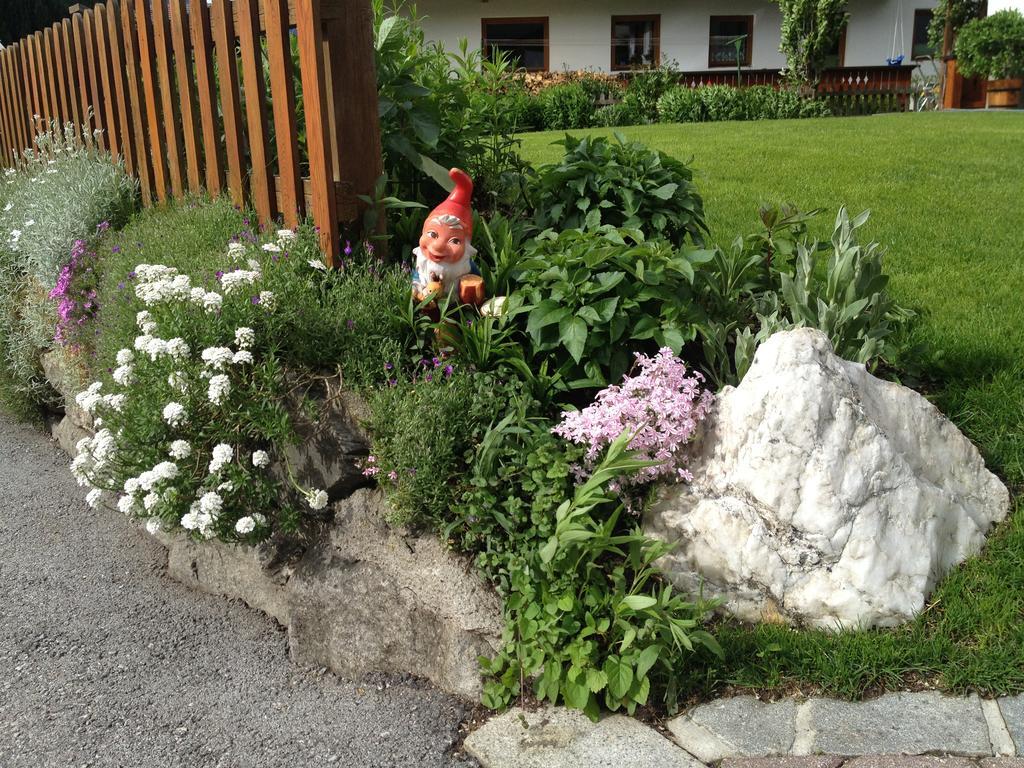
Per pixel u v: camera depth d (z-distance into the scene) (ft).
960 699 7.99
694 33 66.18
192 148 14.99
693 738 7.89
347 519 10.19
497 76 15.87
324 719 8.79
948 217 19.52
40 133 22.81
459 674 8.88
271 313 10.58
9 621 10.75
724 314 11.73
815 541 8.89
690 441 9.68
